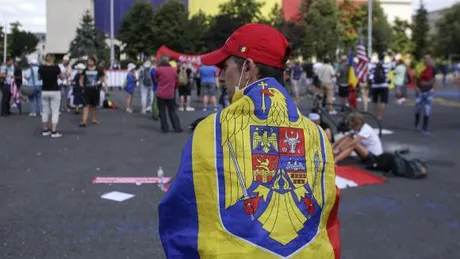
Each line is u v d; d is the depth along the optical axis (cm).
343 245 523
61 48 6956
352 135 911
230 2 4844
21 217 602
